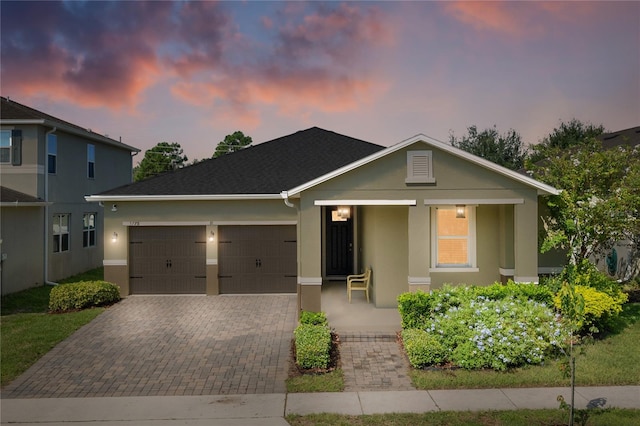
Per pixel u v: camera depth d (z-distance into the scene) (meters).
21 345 10.45
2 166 17.67
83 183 21.28
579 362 8.98
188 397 7.91
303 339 9.46
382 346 10.23
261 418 7.11
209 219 15.46
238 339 10.84
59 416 7.26
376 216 12.98
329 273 17.45
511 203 11.77
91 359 9.68
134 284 15.66
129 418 7.17
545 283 12.01
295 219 15.52
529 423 6.75
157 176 16.77
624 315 11.93
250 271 15.67
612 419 6.82
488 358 8.84
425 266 11.65
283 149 18.38
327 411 7.31
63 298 13.38
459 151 11.52
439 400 7.68
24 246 17.11
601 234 12.84
